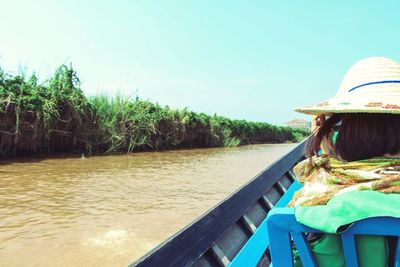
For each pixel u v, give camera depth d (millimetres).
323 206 1167
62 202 6203
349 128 1298
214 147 23047
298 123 79812
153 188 7648
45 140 12156
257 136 34656
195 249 1902
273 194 3889
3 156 11039
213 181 8836
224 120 26969
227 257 2260
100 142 13906
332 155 1376
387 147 1247
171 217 5484
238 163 13219
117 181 8312
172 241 1713
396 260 1170
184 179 9000
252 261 2160
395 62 1368
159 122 17547
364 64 1373
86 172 9383
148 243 4379
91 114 13383
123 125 14836
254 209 3176
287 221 1203
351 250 1155
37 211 5637
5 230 4746
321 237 1240
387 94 1278
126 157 13641
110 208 5910
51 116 11906
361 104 1246
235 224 2678
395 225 1106
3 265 3691
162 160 13273
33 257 3906
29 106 11242
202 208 6070
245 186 2984
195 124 20828
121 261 3842
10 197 6457
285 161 4625
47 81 12805
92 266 3699
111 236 4586
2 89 10695
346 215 1107
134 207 6000
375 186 1177
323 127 1475
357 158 1276
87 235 4609
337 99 1369
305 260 1213
